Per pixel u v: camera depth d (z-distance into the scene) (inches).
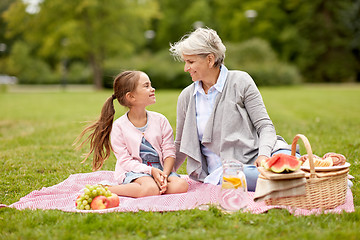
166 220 133.0
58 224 133.5
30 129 443.5
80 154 281.3
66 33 1421.0
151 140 179.3
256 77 1445.6
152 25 2213.3
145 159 179.8
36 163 249.3
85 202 149.7
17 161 254.1
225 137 169.8
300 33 1875.0
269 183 141.2
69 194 173.9
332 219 131.5
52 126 466.6
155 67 1444.4
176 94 1046.4
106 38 1449.3
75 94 1178.6
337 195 143.6
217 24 2046.0
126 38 1524.4
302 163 155.1
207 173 182.2
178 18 2134.6
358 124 424.8
